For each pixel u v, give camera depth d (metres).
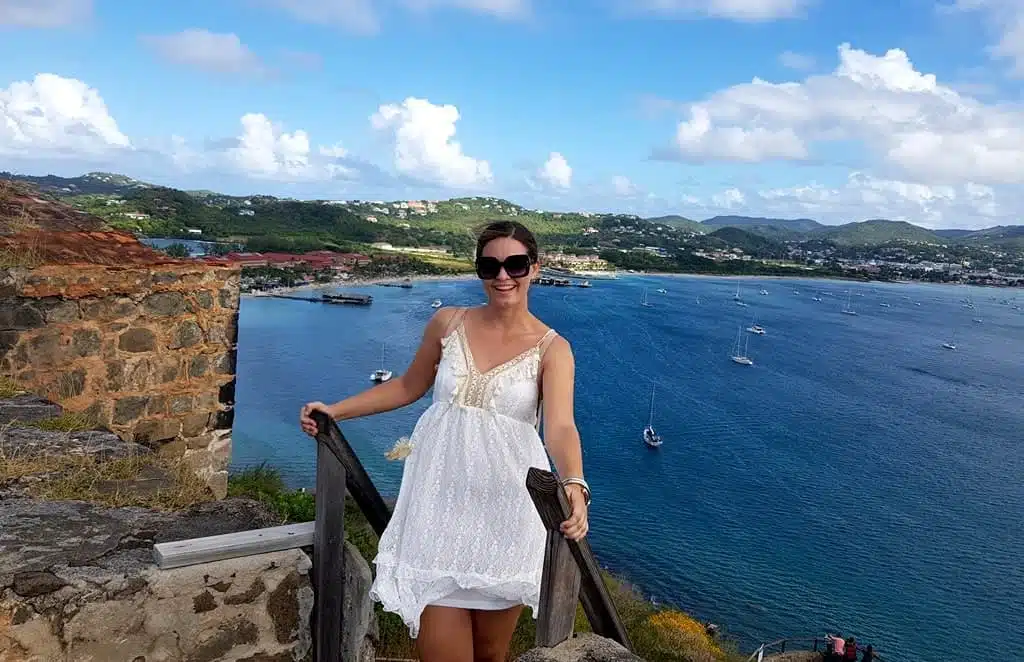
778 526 35.81
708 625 24.16
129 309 5.50
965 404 64.19
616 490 38.84
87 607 2.29
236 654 2.52
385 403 2.44
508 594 2.04
